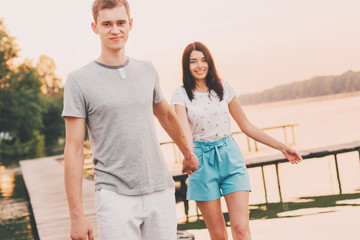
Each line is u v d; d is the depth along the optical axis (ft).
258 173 34.45
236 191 10.16
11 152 133.49
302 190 25.98
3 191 44.78
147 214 6.75
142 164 6.61
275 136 77.71
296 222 18.34
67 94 6.57
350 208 19.92
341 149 30.81
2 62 121.08
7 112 127.34
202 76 10.56
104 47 6.74
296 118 122.62
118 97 6.55
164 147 83.05
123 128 6.53
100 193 6.57
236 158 10.44
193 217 22.29
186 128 10.36
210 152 10.40
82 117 6.57
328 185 26.58
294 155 10.63
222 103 10.66
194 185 10.44
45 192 29.63
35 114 132.67
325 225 17.31
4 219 28.02
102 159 6.63
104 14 6.64
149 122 6.77
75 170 6.46
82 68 6.73
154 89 7.18
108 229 6.48
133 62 6.97
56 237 16.63
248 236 9.87
